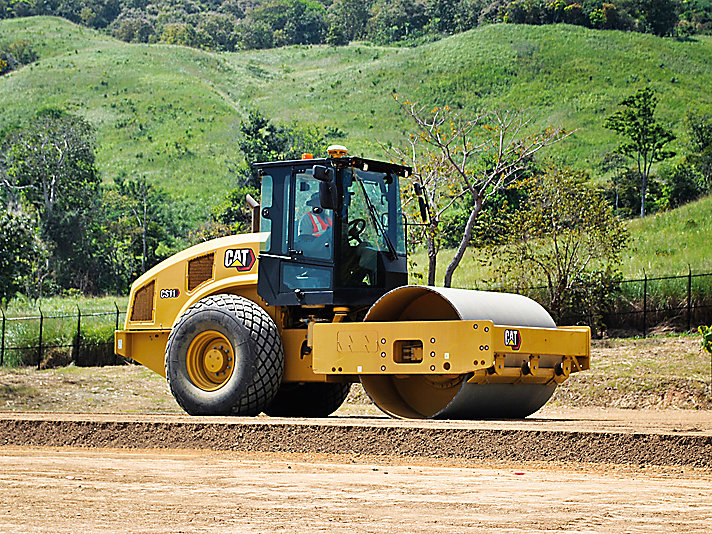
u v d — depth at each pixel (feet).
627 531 18.60
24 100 541.34
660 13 630.33
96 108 525.75
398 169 55.77
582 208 114.93
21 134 322.96
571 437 36.04
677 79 503.61
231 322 52.39
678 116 428.97
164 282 57.98
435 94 510.99
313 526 18.80
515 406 50.49
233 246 56.03
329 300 51.72
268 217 54.60
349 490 24.72
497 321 47.50
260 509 21.04
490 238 123.65
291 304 52.80
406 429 38.37
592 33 593.42
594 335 115.96
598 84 497.05
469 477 28.84
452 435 37.63
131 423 42.47
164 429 41.88
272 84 598.34
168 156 444.14
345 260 52.24
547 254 122.01
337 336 49.14
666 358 95.96
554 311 113.39
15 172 301.84
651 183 252.42
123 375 101.96
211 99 538.88
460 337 45.85
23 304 193.36
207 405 52.47
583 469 33.27
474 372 45.88
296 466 32.27
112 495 23.18
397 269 54.08
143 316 58.65
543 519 19.95
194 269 57.21
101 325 131.44
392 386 50.96
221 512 20.56
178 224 345.10
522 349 47.42
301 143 344.08
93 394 91.15
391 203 55.21
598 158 375.25
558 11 640.99
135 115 512.63
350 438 38.83
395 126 466.29
